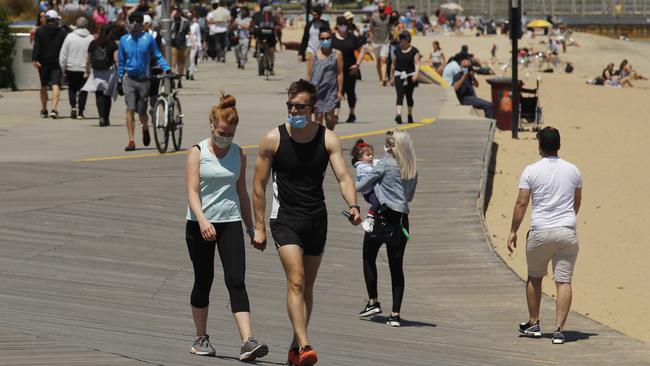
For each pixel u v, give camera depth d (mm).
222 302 19625
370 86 63000
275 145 14508
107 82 43344
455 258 24609
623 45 146250
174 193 28578
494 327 20062
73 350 13906
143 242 23484
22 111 49125
